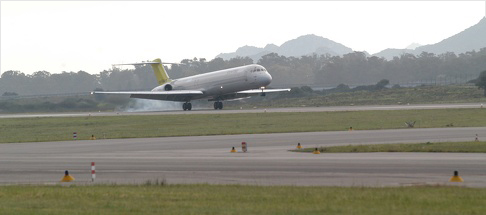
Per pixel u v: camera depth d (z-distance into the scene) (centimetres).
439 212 7006
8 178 11750
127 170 12481
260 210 7256
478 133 19450
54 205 7862
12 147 19588
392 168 11619
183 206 7631
